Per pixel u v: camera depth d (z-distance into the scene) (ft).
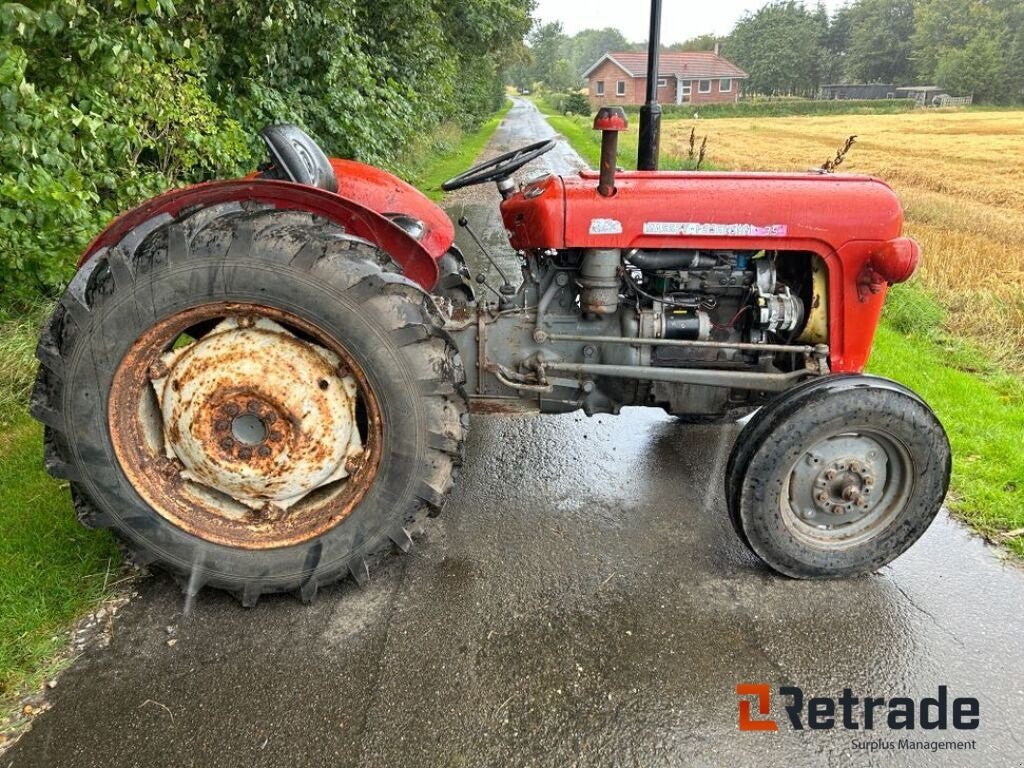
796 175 9.33
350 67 26.18
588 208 8.79
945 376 15.19
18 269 13.08
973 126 112.88
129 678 7.16
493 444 12.41
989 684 7.27
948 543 9.72
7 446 11.14
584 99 155.53
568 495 10.75
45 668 7.23
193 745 6.42
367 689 7.05
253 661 7.41
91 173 14.23
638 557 9.25
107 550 8.94
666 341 9.12
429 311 8.12
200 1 16.79
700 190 8.93
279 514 8.30
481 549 9.35
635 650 7.62
